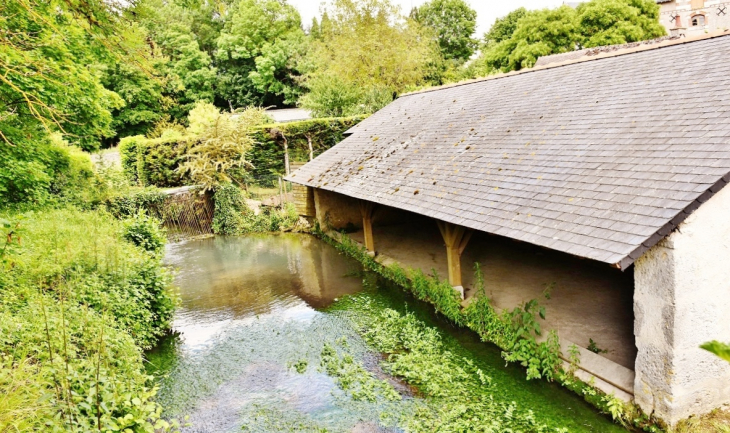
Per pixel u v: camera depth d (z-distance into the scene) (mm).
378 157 13805
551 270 11430
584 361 6902
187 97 38969
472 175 9438
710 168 5367
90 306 7828
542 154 8508
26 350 4820
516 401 6641
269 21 43344
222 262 16188
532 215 6953
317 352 8742
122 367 6324
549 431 5934
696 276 5258
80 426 4438
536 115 10195
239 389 7598
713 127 6102
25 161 11922
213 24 44906
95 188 19062
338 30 30328
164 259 17062
